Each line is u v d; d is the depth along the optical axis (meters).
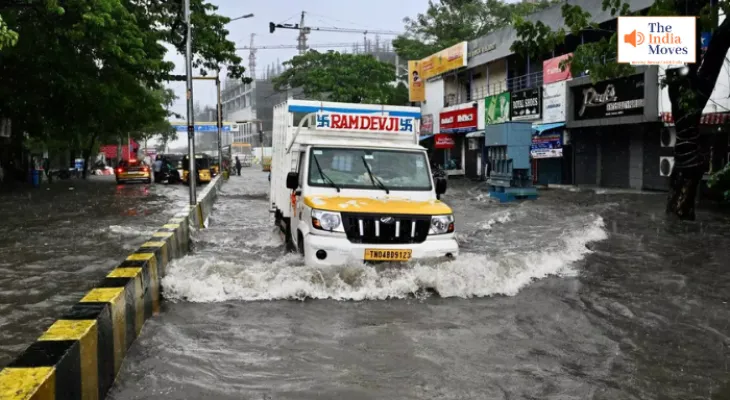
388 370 4.48
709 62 12.77
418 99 41.56
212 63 28.34
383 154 8.39
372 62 50.53
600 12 23.64
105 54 22.92
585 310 6.22
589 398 4.00
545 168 27.84
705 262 8.73
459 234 12.05
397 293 6.70
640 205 16.86
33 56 22.92
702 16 12.49
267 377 4.32
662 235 11.34
